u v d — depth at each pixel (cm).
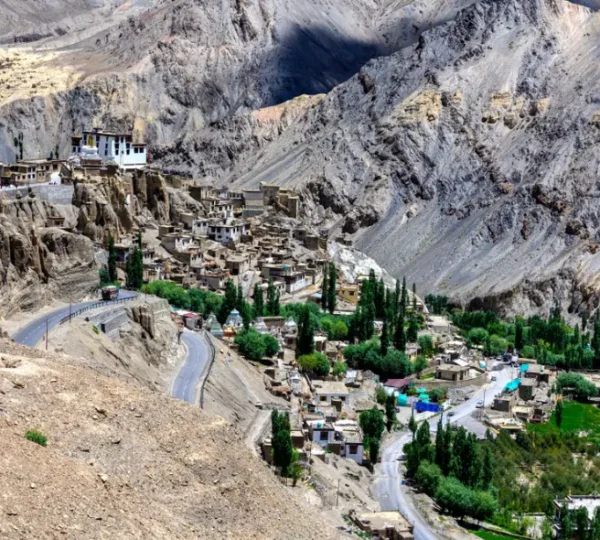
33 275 14462
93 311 14225
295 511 7706
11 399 7069
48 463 6219
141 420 7550
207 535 6669
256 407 14675
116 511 6094
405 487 15200
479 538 13762
